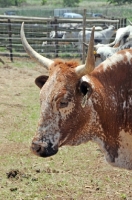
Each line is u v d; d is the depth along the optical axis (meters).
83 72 3.25
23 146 5.52
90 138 3.48
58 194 4.24
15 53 12.72
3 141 5.68
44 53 13.14
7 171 4.69
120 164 3.62
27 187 4.37
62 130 3.31
